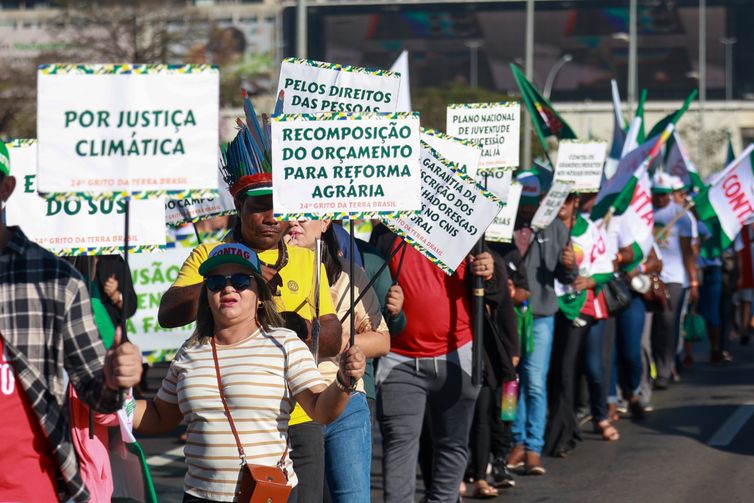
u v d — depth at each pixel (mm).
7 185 8750
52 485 8719
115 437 9672
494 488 18578
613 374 25875
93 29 101188
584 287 21828
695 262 32312
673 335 30750
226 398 10141
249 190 11820
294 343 10375
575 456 22000
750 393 29906
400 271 15172
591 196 24625
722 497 18281
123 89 8578
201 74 8641
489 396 18328
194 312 11656
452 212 13906
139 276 23453
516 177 21859
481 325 15266
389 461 15094
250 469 9953
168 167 8617
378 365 15266
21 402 8547
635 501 18109
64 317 8539
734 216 29734
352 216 11078
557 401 22062
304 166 11070
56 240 11820
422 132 15008
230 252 10250
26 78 91875
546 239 20766
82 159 8555
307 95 13727
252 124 12078
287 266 11969
